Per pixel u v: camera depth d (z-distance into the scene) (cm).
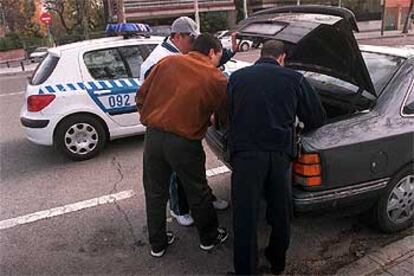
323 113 288
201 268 321
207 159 534
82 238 370
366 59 381
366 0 3894
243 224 281
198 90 288
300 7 336
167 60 300
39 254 349
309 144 298
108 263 333
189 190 317
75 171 526
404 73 344
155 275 315
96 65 555
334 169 302
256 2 4169
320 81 385
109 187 473
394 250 330
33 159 578
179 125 293
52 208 429
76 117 546
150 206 325
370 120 318
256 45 357
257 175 271
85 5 3428
